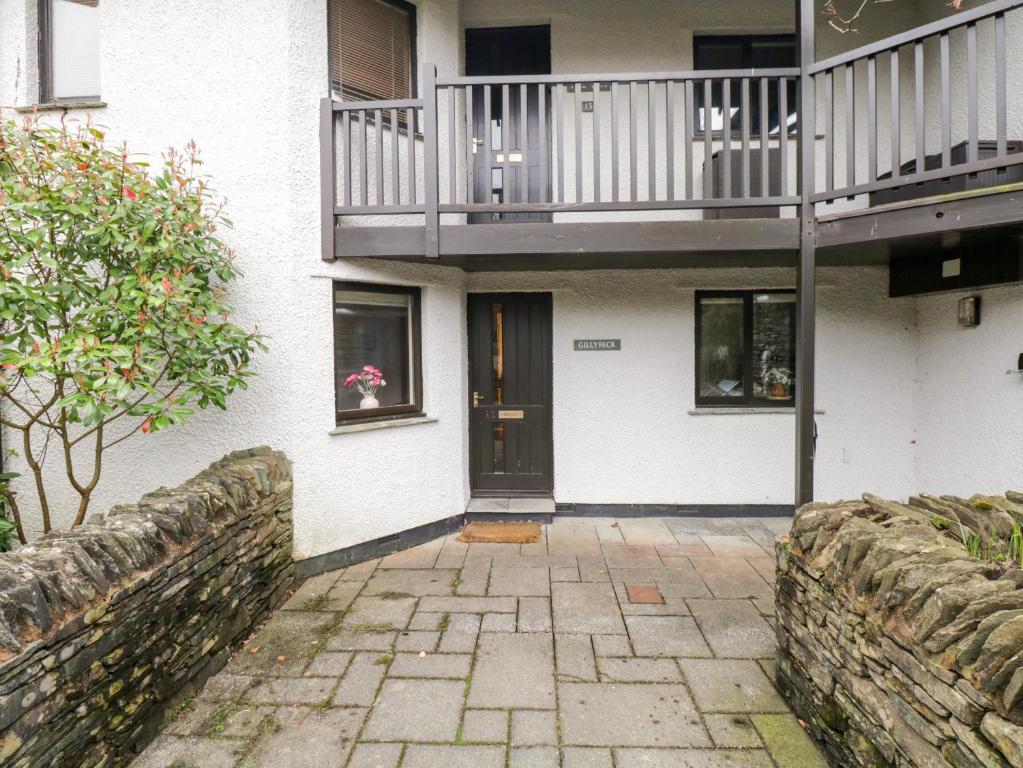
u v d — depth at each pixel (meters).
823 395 4.89
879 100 4.89
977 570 1.59
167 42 3.65
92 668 1.84
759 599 3.33
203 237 3.06
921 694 1.55
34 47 3.82
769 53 5.09
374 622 3.07
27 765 1.57
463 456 4.81
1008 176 3.63
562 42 4.96
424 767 2.02
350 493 3.94
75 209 2.57
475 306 5.04
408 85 4.50
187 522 2.41
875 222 3.29
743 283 4.84
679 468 4.97
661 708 2.33
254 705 2.36
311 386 3.74
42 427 3.70
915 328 4.82
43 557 1.80
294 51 3.64
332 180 3.72
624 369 4.95
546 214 4.96
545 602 3.30
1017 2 2.76
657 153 4.97
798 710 2.26
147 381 2.83
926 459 4.70
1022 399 3.74
